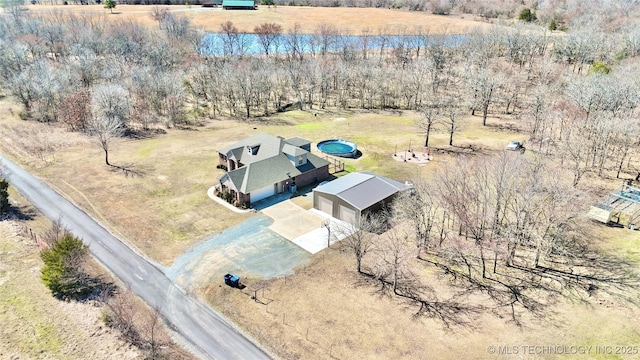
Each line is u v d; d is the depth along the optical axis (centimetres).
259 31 13138
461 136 7400
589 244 4206
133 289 3662
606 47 9738
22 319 3294
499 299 3531
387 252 4019
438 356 2994
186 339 3158
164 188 5419
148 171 5894
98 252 4150
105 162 6175
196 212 4881
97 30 12431
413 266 3959
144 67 9294
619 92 6581
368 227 4231
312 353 3022
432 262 4022
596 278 3738
